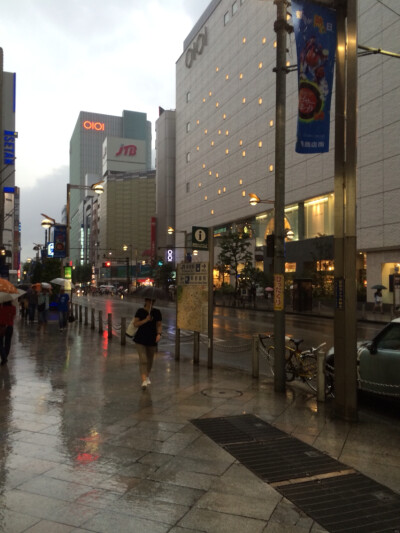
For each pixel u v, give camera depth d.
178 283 11.53
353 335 6.32
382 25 36.03
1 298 10.07
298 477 4.30
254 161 58.38
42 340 15.30
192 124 79.00
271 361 10.77
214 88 70.00
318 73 6.80
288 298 42.97
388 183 35.62
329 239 42.12
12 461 4.60
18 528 3.28
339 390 6.44
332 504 3.74
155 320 8.33
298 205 48.97
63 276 23.94
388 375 6.82
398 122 34.78
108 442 5.23
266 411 6.75
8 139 61.34
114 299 61.69
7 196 68.56
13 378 8.95
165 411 6.62
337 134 6.61
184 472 4.38
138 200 171.38
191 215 79.25
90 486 4.02
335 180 6.61
